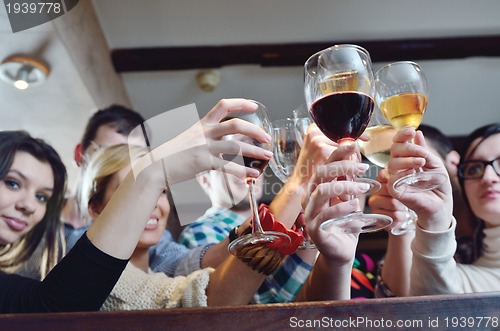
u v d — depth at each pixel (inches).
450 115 126.7
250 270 34.0
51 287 28.9
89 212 63.1
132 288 35.6
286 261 41.1
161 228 46.0
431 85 119.3
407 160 32.0
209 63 109.6
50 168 72.7
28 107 95.2
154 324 22.9
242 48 107.8
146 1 96.6
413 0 98.2
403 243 42.2
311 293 33.3
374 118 40.9
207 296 34.6
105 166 62.2
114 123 90.9
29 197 66.3
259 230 32.2
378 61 111.0
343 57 31.8
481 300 23.8
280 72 112.4
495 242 54.3
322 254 30.8
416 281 33.6
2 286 31.8
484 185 57.5
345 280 31.9
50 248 62.1
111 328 22.8
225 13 100.3
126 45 107.4
